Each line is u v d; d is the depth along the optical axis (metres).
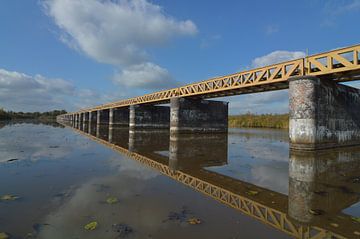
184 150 13.16
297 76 12.34
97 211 4.25
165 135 23.95
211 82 20.23
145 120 33.44
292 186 6.30
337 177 7.21
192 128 24.86
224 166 9.02
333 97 13.44
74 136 20.92
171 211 4.34
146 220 3.91
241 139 21.06
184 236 3.38
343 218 4.21
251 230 3.66
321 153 11.62
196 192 5.61
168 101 28.16
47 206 4.47
